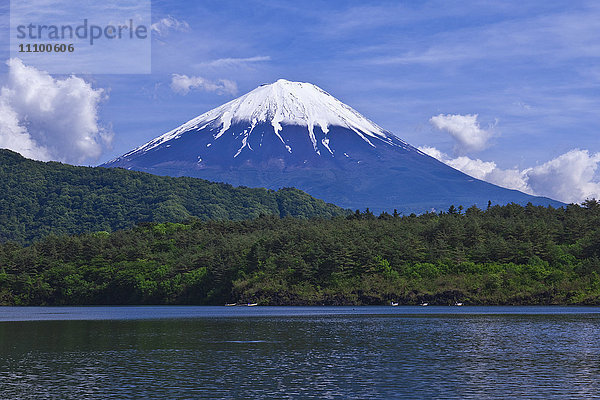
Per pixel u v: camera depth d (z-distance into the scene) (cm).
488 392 6712
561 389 6850
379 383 7162
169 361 8662
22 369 8038
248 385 7062
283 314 17812
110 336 11656
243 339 11106
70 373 7762
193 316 17125
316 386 7006
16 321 15550
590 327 13050
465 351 9550
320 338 11244
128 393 6694
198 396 6562
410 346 10144
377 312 18438
